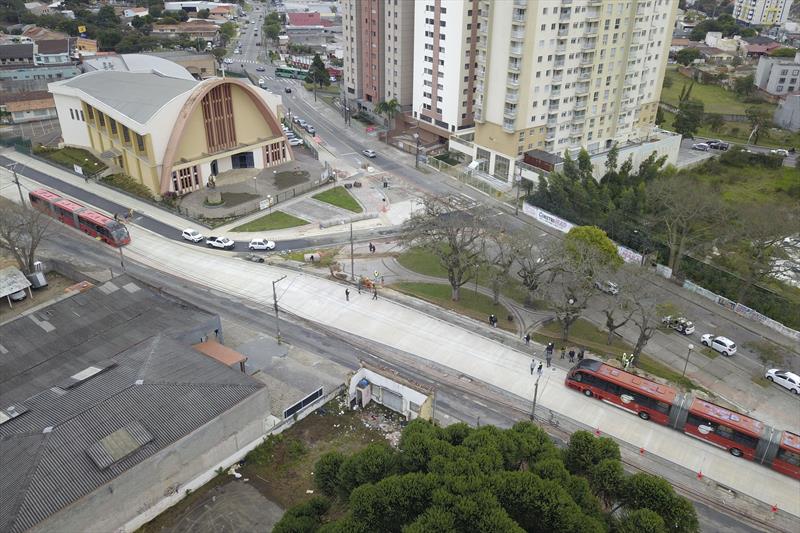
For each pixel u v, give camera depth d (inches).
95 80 4739.2
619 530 1417.3
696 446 2155.5
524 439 1646.2
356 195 4325.8
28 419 1811.0
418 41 4963.1
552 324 2878.9
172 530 1716.3
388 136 5433.1
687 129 5310.0
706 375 2566.4
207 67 7244.1
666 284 3287.4
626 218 3560.5
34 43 7057.1
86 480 1598.2
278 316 2839.6
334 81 7549.2
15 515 1478.8
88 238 3592.5
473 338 2733.8
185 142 4234.7
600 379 2326.5
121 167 4471.0
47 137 5157.5
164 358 2095.2
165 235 3661.4
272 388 2337.6
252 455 1987.0
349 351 2615.7
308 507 1562.5
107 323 2420.0
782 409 2378.2
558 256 2768.2
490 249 3452.3
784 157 5044.3
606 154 4505.4
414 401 2139.5
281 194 4249.5
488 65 4370.1
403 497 1422.2
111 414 1803.6
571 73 4343.0
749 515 1881.2
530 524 1402.6
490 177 4616.1
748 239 3095.5
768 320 2930.6
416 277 3294.8
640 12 4392.2
